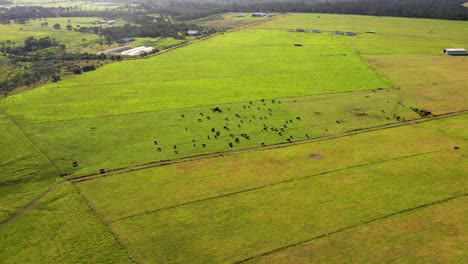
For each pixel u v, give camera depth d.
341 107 119.38
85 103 120.50
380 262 56.97
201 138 97.31
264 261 57.53
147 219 67.00
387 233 63.09
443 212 68.38
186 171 82.12
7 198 73.69
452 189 75.25
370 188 75.81
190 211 69.12
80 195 73.88
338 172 81.69
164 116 110.56
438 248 59.62
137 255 58.84
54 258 58.94
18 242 62.59
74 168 83.38
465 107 119.56
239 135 99.25
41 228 65.50
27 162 85.06
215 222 66.19
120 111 113.94
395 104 122.06
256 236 62.81
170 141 95.44
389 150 91.31
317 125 106.00
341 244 60.81
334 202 71.44
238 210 69.31
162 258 58.22
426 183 77.31
